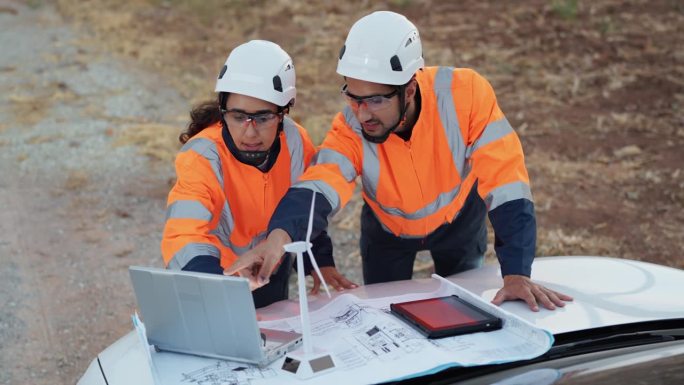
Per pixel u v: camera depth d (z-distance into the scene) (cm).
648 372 211
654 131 785
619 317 258
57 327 491
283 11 1258
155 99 934
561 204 639
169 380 228
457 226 348
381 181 316
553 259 316
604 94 883
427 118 308
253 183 307
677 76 919
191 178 291
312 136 780
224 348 235
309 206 284
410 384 223
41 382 435
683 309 263
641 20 1111
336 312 272
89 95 951
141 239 609
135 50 1119
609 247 565
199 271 260
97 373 253
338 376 223
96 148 791
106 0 1403
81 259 579
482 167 303
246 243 321
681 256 554
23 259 581
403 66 284
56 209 662
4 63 1080
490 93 313
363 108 288
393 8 1235
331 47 1079
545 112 841
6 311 511
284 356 237
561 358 234
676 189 661
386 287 295
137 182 714
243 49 288
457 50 1025
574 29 1084
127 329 489
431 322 246
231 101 285
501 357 227
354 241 596
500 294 275
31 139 812
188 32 1198
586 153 740
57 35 1220
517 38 1066
